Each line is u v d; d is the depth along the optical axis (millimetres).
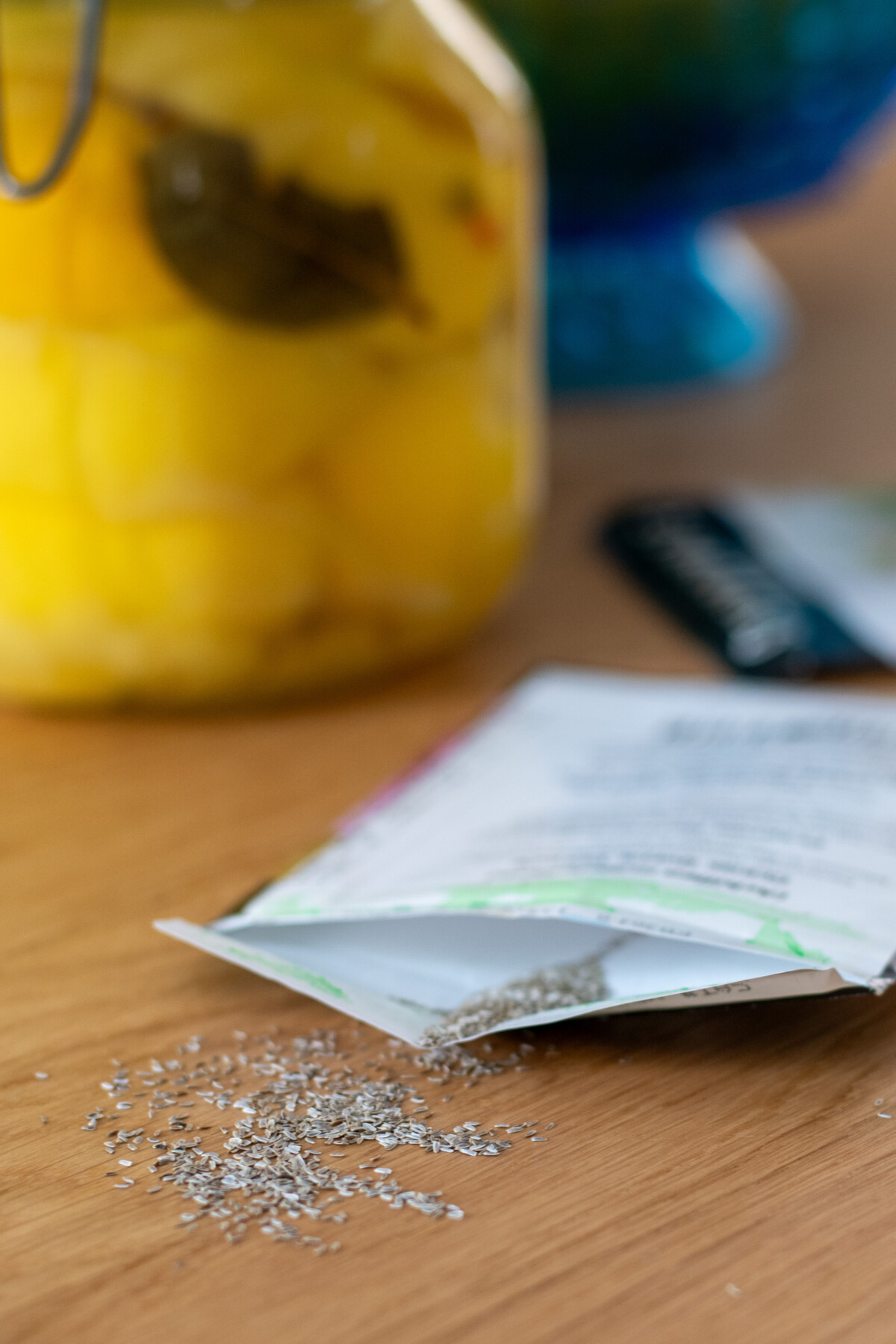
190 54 472
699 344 726
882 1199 394
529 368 537
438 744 491
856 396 705
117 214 472
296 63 477
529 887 427
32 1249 391
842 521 598
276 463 489
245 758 506
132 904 458
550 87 646
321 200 479
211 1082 418
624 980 419
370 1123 409
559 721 497
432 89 491
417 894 431
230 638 500
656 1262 387
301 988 416
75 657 502
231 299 477
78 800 491
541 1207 395
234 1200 398
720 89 651
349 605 507
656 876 427
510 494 528
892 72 675
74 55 470
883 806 448
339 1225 393
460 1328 379
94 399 480
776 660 531
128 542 490
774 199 724
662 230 719
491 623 567
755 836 440
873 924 415
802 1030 424
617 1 629
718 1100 411
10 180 469
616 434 690
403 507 504
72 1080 419
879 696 523
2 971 442
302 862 452
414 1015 417
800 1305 381
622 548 596
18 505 489
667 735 486
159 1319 382
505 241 510
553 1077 417
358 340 488
